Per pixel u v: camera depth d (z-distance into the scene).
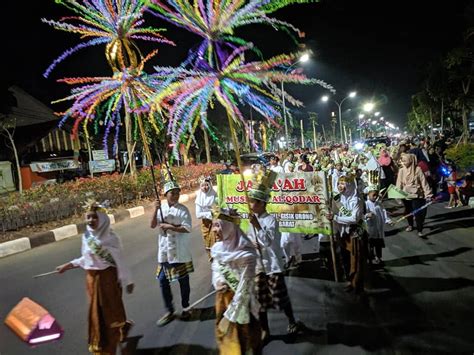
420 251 7.29
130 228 10.99
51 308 5.50
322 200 6.00
